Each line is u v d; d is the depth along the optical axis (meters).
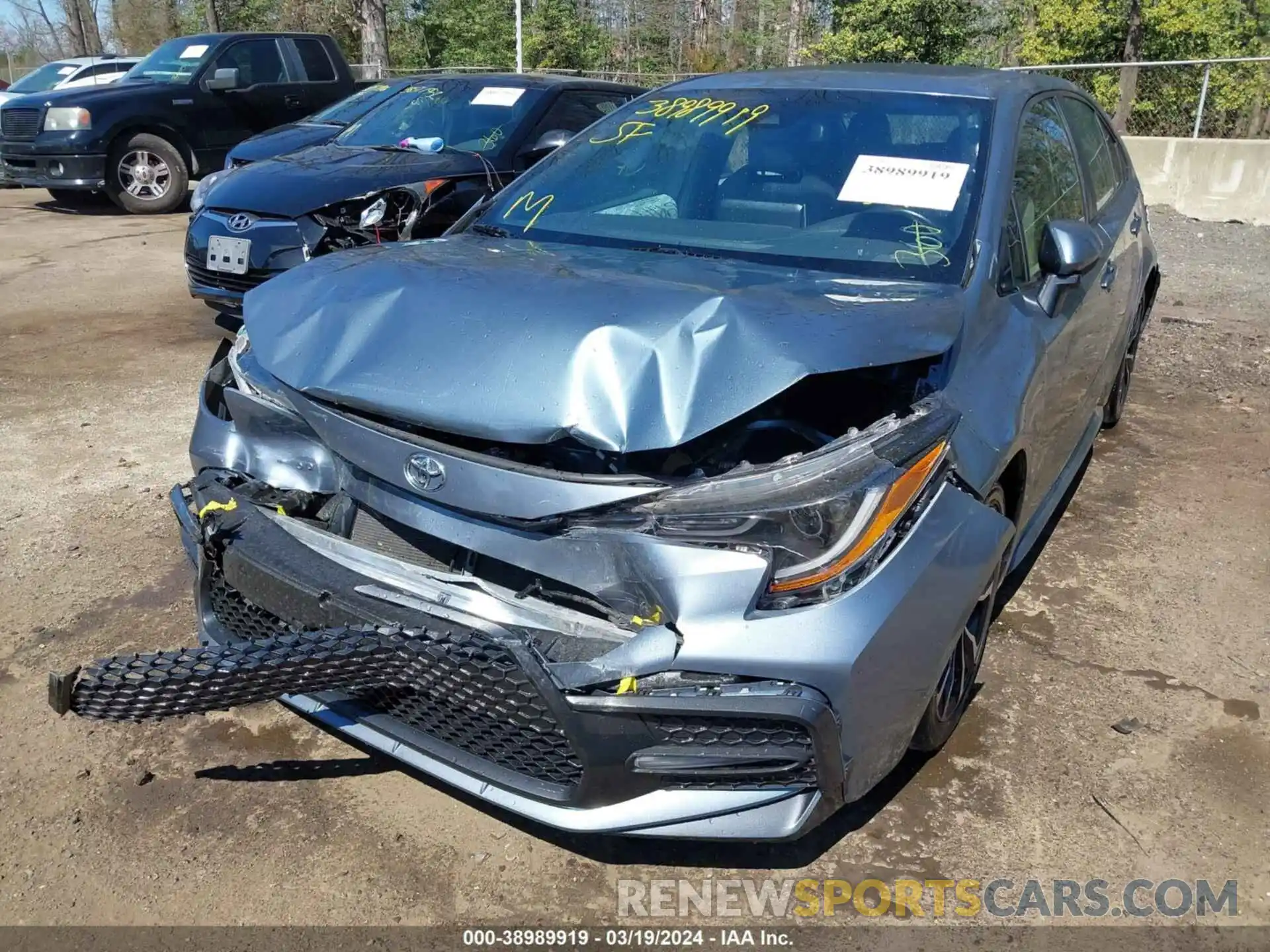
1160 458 5.38
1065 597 4.00
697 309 2.53
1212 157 12.80
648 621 2.31
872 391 2.67
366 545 2.68
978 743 3.14
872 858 2.71
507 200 3.91
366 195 6.54
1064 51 19.61
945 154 3.47
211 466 2.99
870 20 20.92
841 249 3.25
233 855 2.67
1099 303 4.04
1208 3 18.92
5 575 3.95
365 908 2.52
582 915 2.52
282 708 3.26
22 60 43.00
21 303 8.02
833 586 2.26
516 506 2.34
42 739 3.07
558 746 2.36
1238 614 3.89
